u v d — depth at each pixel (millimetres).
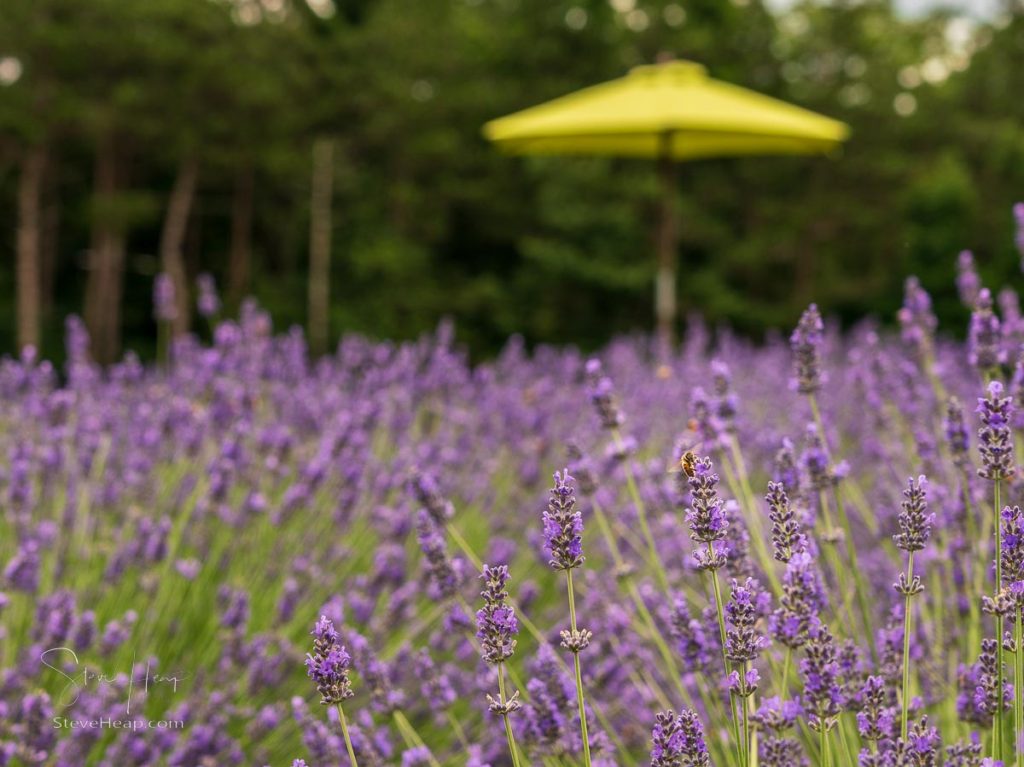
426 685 2871
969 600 2711
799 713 2061
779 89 29734
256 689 3346
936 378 3799
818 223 29297
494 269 30297
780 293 29938
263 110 25688
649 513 3854
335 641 1874
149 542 3650
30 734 2797
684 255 28406
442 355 5734
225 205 30078
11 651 3340
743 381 7668
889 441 3979
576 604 3906
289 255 30203
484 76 28859
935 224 24812
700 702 2938
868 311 27516
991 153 28859
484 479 5168
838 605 2771
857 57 29875
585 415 5887
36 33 22766
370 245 28094
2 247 27906
